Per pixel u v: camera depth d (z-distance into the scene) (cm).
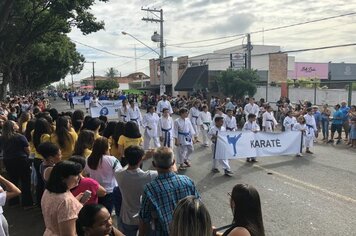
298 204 784
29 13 2570
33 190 818
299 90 2759
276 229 652
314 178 1002
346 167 1137
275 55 5241
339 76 5656
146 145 1326
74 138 667
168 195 378
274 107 2930
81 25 2570
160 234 373
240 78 3066
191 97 3216
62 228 348
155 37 3906
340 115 1641
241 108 2203
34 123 781
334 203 789
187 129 1151
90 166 520
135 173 441
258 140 1216
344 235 627
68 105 4994
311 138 1403
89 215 302
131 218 442
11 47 2736
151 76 6575
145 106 3916
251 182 968
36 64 5059
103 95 3941
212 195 857
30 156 772
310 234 631
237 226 299
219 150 1084
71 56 5544
